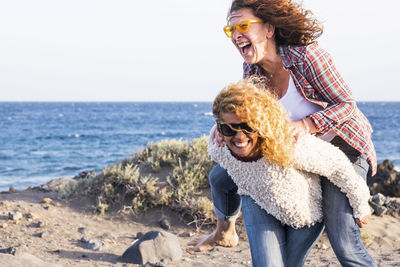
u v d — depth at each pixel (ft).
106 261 14.62
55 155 101.19
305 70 8.73
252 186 8.49
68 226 18.95
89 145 130.31
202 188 22.16
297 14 8.80
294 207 8.29
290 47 8.95
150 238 14.96
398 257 15.88
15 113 425.69
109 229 19.35
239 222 18.99
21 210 20.03
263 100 7.45
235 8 9.22
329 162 8.11
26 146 125.08
